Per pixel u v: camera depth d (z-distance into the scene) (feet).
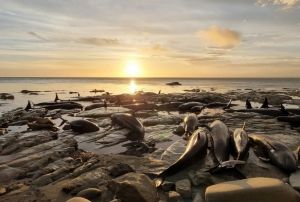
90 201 21.44
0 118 65.57
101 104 86.22
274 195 20.54
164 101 101.09
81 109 85.71
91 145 41.70
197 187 25.11
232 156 33.30
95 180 25.86
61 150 36.96
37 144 41.39
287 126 52.49
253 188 20.98
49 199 23.30
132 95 117.08
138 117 66.85
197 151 30.25
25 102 110.83
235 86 290.97
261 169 28.45
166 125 55.26
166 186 24.58
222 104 89.71
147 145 40.22
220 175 26.73
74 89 218.79
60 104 89.20
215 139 34.71
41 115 70.69
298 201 20.71
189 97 107.34
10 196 24.02
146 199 21.59
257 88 241.35
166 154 34.68
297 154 31.22
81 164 31.83
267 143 32.45
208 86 287.07
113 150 38.86
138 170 29.22
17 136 44.70
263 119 59.88
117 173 26.94
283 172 27.73
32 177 28.91
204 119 60.34
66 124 56.08
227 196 20.79
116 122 51.21
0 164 32.45
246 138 34.88
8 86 272.10
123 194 21.90
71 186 24.61
